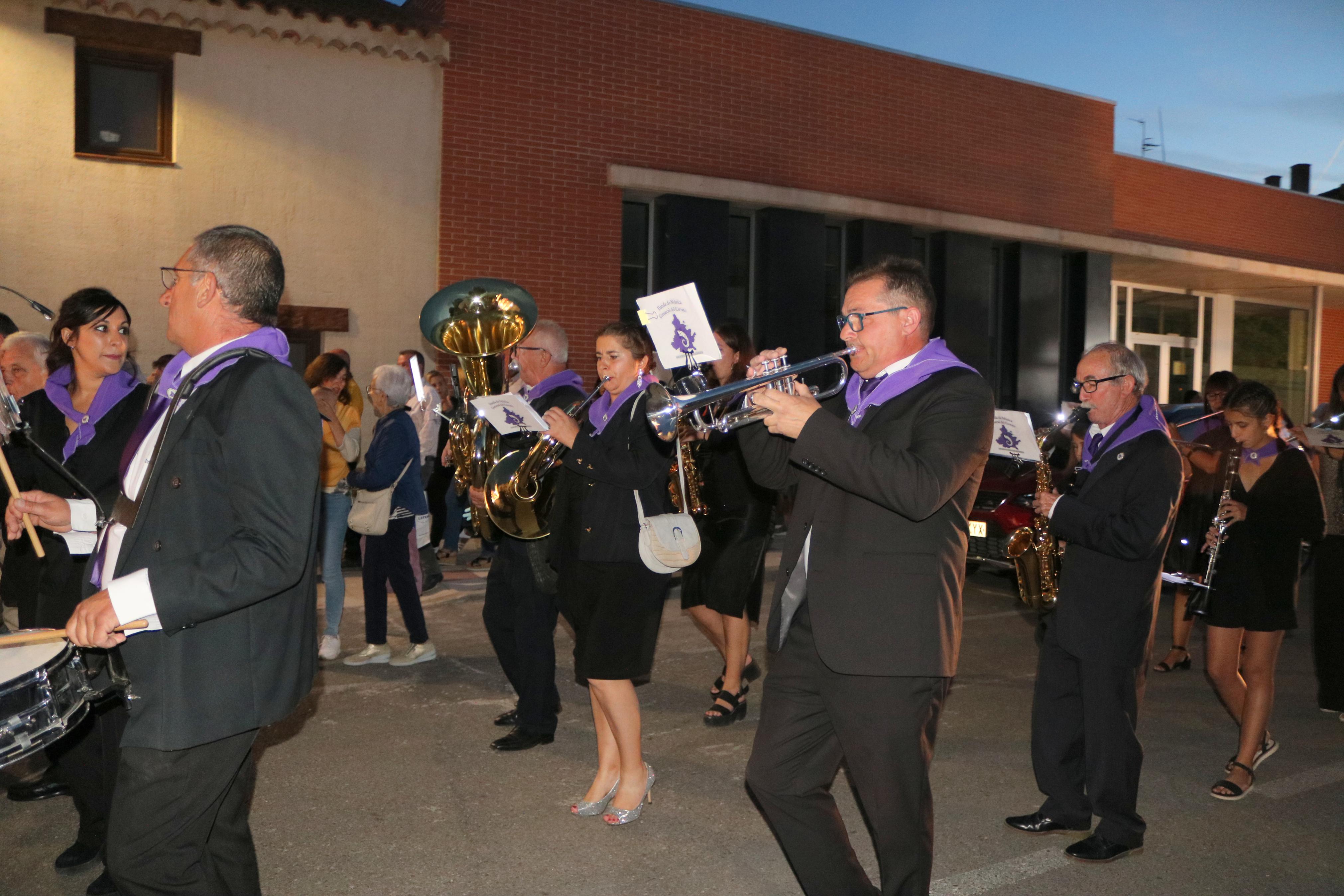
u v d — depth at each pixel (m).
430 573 7.64
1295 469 4.34
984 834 3.91
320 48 10.15
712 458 5.23
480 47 10.88
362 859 3.62
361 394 9.63
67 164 9.17
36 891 3.34
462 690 5.69
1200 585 4.45
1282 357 21.19
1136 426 3.61
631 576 3.82
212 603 2.03
